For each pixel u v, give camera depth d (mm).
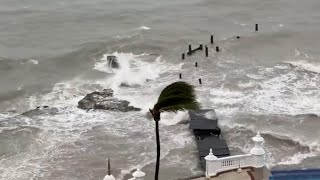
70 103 75250
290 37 100750
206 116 66500
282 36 101312
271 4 123000
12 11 119688
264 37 100938
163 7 121562
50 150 63219
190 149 62438
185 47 97250
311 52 93250
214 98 74875
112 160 60906
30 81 84500
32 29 109000
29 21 113438
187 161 60094
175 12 118312
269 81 80250
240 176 44031
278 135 64750
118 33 105125
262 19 112750
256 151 44750
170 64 89062
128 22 112188
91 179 57469
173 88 33938
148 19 113625
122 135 66250
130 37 102375
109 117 70500
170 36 102938
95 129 67750
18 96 78750
